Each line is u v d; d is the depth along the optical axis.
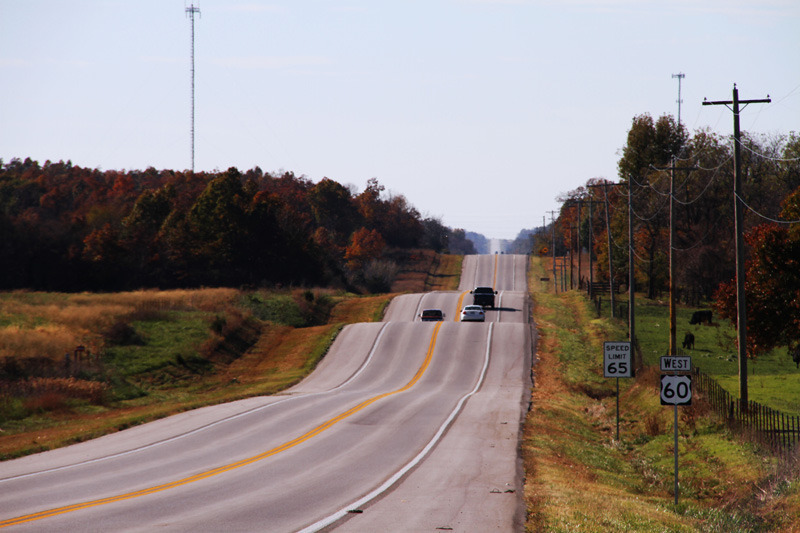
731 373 82.94
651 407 63.06
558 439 50.44
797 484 32.41
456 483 33.88
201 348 96.75
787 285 66.31
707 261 143.12
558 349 98.62
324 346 102.06
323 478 34.84
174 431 49.97
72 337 89.50
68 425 58.03
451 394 71.75
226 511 27.83
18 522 25.77
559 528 24.75
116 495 30.83
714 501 36.00
